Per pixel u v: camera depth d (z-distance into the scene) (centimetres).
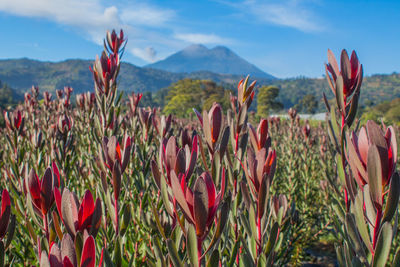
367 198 86
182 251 108
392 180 79
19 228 205
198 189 73
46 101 473
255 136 113
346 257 99
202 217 74
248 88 133
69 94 449
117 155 117
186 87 9362
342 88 116
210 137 111
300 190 496
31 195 92
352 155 88
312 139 522
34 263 186
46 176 93
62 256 65
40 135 248
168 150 91
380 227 85
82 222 79
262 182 97
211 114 111
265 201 99
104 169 137
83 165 329
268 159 98
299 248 394
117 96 247
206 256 95
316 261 502
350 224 98
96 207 80
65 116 246
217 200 80
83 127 387
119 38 238
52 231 94
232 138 138
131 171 239
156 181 106
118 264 107
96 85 238
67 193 79
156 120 206
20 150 233
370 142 79
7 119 233
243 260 108
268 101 8875
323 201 459
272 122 649
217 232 82
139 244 214
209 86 9606
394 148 80
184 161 91
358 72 117
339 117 138
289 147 518
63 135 244
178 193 76
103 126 235
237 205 138
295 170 498
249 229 116
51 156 242
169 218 137
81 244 76
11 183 193
